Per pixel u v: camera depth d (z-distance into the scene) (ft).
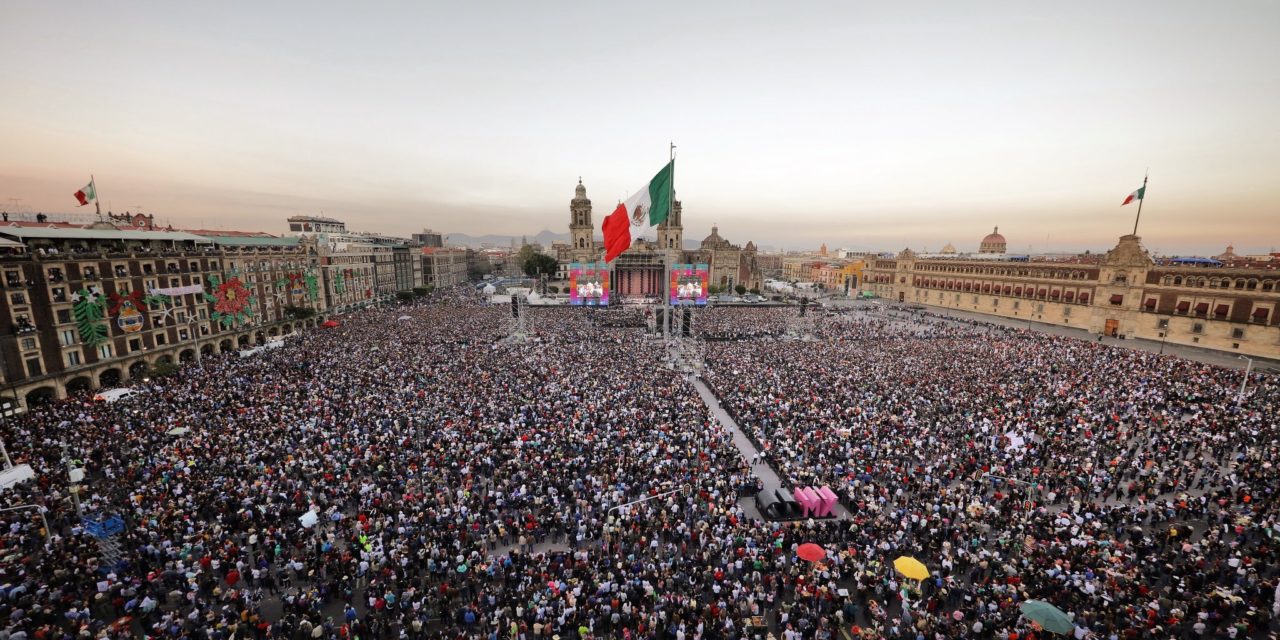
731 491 99.60
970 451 112.98
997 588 70.85
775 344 240.94
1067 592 69.62
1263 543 80.43
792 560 81.76
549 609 66.90
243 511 85.81
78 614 64.18
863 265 550.77
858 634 64.85
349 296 378.94
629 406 137.28
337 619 70.08
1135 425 126.82
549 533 88.33
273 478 96.53
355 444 111.24
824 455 112.37
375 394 144.56
